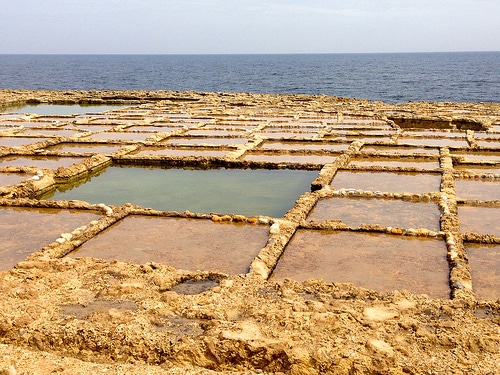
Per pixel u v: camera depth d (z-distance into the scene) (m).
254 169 8.59
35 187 7.22
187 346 3.03
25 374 2.80
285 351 2.92
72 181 7.95
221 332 3.09
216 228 5.44
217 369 2.95
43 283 3.84
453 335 3.04
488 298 3.86
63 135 11.49
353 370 2.80
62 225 5.58
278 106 16.95
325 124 12.77
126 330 3.17
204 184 7.74
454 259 4.43
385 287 4.04
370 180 7.48
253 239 5.12
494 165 8.57
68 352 3.13
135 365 2.95
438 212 5.92
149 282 3.93
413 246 4.89
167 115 14.80
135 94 21.12
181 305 3.49
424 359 2.85
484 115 14.52
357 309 3.38
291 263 4.54
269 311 3.34
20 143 10.63
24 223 5.65
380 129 12.09
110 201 6.92
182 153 9.61
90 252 4.82
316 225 5.39
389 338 3.03
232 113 14.97
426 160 8.98
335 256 4.68
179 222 5.66
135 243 5.04
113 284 3.85
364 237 5.14
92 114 15.05
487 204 6.17
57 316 3.38
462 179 7.55
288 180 7.89
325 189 6.73
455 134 11.66
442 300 3.54
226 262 4.55
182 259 4.63
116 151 9.63
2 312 3.37
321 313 3.29
